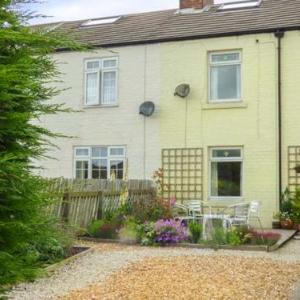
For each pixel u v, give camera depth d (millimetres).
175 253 10531
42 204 4105
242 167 16688
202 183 16969
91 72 18578
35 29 4172
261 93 16562
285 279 8047
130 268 8680
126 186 15320
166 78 17625
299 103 16188
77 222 12352
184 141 17281
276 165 16250
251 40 16750
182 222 13383
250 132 16594
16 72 3693
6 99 3625
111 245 11516
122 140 18016
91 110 18469
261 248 11273
